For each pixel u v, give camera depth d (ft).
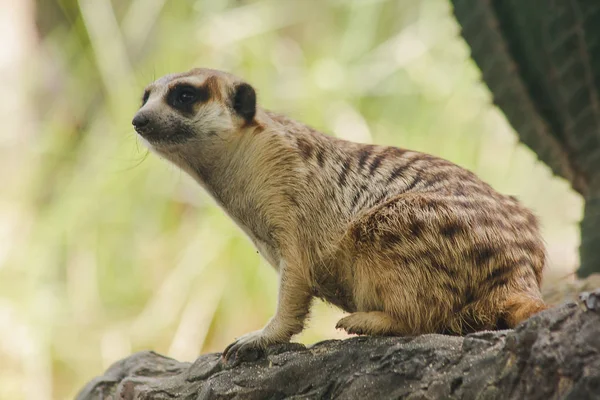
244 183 22.62
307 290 21.72
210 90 23.31
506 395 15.35
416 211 20.13
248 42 55.52
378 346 18.81
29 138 56.65
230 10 57.93
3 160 56.08
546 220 55.83
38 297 49.93
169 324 47.85
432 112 55.42
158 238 51.39
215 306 47.62
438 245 19.84
